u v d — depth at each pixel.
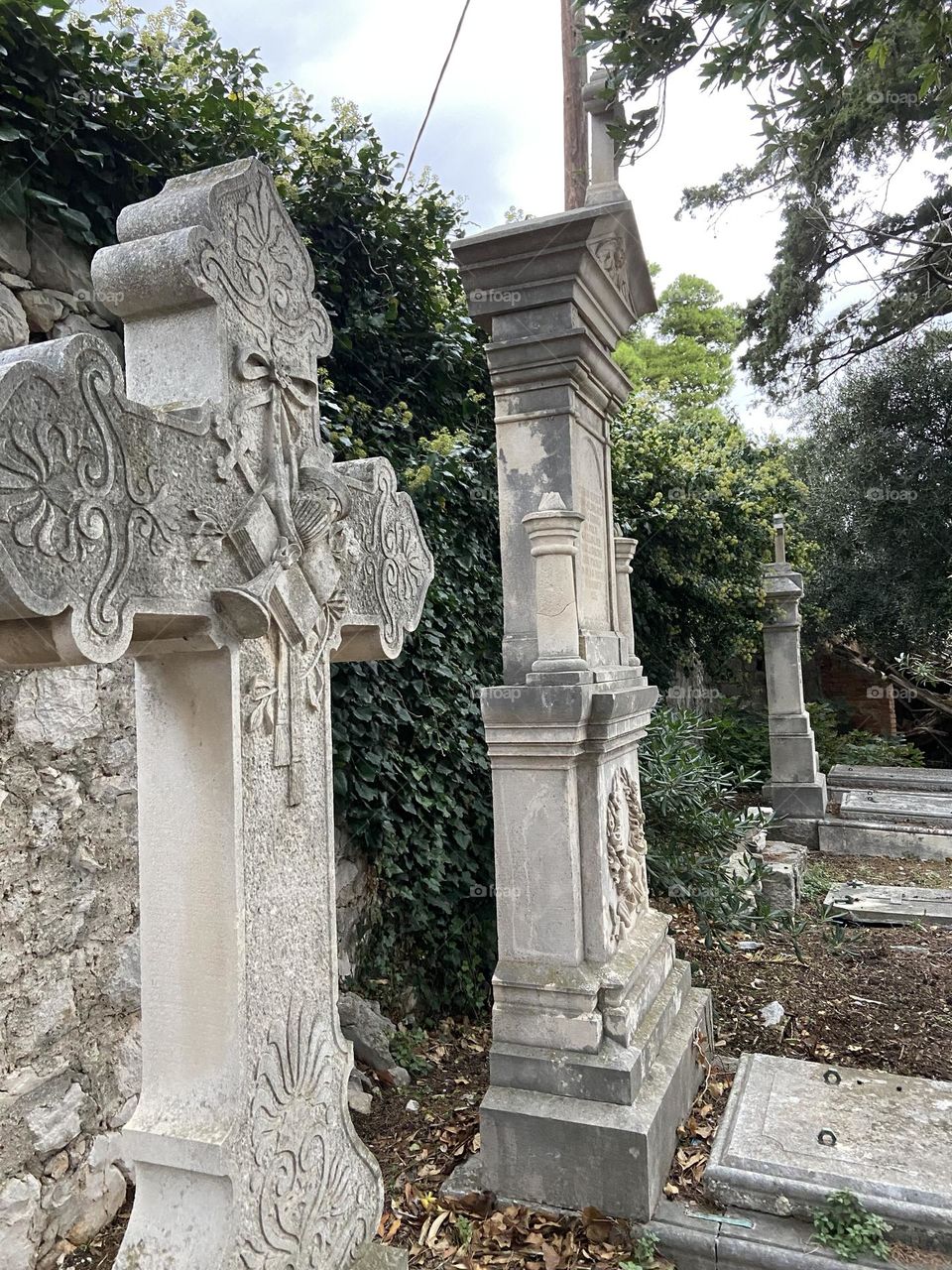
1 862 2.38
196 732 1.47
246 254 1.60
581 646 3.02
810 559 10.33
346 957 3.62
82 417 1.16
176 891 1.48
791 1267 2.27
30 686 2.48
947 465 9.27
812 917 5.50
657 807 4.75
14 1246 2.32
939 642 11.41
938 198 7.22
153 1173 1.46
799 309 8.36
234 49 3.52
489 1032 3.97
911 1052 3.62
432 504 4.30
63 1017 2.53
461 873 4.19
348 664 3.65
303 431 1.80
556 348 2.97
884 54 2.66
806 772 7.62
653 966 3.13
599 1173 2.50
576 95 5.93
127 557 1.23
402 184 4.35
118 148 3.04
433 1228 2.51
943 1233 2.28
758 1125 2.75
